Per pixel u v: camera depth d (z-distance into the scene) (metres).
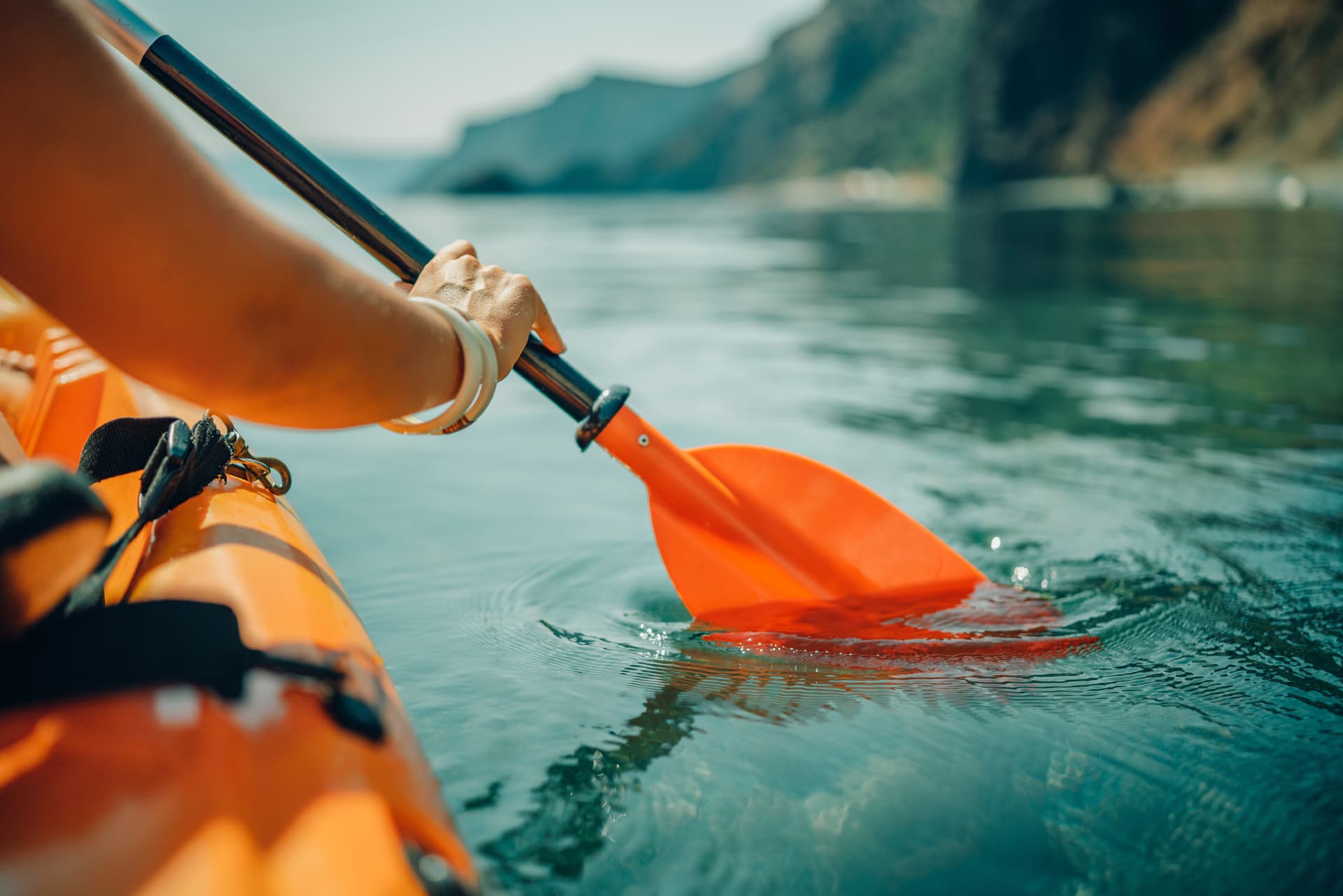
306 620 0.82
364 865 0.55
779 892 0.90
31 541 0.53
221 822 0.53
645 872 0.92
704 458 1.73
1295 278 7.52
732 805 1.04
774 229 20.34
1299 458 2.73
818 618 1.65
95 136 0.52
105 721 0.59
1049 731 1.21
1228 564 1.89
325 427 0.69
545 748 1.17
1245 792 1.07
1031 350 4.91
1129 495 2.41
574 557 2.01
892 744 1.18
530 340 1.57
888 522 1.75
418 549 2.06
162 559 0.94
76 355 1.63
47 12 0.51
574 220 28.19
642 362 4.74
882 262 10.96
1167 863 0.94
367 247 1.13
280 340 0.60
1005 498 2.43
